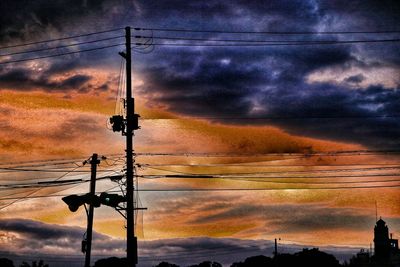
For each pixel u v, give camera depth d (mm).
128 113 34594
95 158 37219
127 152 34094
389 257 78812
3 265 65938
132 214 33531
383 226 80938
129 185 33812
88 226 37781
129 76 35406
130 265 32750
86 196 37156
